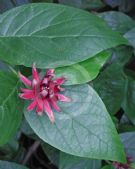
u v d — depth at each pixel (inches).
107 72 23.6
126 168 20.5
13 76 16.5
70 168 20.7
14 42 16.7
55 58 16.1
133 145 22.2
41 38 16.6
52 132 15.7
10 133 15.0
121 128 24.8
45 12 17.1
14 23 17.1
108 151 15.7
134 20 29.3
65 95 16.1
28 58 16.2
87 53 16.1
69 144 15.7
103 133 15.8
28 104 15.9
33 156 29.4
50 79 15.7
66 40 16.4
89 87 16.2
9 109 15.3
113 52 25.1
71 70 16.2
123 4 28.6
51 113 15.4
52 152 24.7
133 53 27.4
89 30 16.5
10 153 25.6
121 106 24.7
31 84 15.7
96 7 26.8
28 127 24.0
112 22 26.5
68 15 17.0
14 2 22.1
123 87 23.9
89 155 15.6
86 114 16.0
